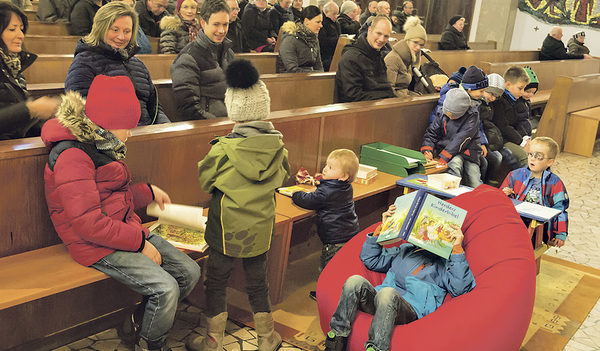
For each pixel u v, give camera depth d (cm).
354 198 338
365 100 472
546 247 359
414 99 470
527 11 1365
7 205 226
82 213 207
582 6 1297
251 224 242
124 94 214
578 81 734
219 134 304
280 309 314
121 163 228
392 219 262
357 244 283
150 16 594
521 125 536
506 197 286
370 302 236
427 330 219
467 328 219
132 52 307
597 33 1291
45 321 261
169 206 258
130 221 236
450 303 233
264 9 776
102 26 289
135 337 250
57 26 512
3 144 231
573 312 333
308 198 310
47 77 407
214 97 375
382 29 468
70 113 206
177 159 285
